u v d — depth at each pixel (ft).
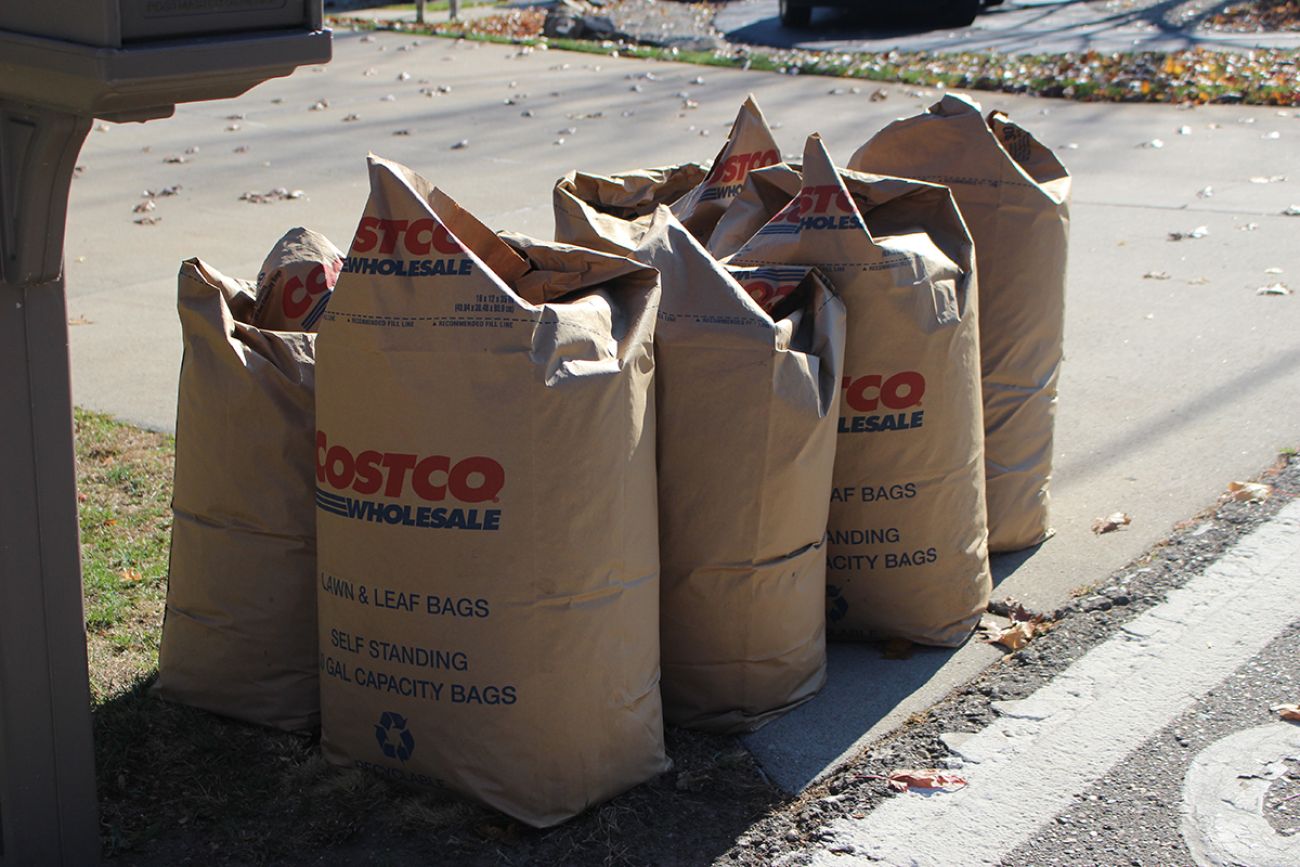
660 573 10.04
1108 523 14.08
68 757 8.40
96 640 11.76
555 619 8.72
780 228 10.77
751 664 10.26
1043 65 45.70
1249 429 16.56
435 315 8.45
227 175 32.07
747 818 9.43
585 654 8.87
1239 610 12.27
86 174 32.27
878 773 9.95
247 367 9.68
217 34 6.83
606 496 8.76
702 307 9.60
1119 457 15.87
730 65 49.39
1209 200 28.12
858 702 10.89
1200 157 32.30
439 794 9.36
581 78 47.57
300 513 9.98
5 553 7.82
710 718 10.39
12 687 8.01
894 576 11.39
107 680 11.07
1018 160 13.70
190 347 9.88
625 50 54.34
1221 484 15.06
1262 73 42.27
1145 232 25.85
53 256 7.50
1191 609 12.31
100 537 13.69
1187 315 21.01
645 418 9.09
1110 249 24.77
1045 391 13.12
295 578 10.03
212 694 10.39
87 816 8.60
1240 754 10.16
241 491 9.95
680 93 43.70
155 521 14.12
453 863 8.89
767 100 41.88
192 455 10.10
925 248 10.89
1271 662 11.43
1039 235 12.51
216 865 8.89
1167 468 15.52
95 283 23.22
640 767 9.55
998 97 41.68
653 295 9.27
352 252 8.70
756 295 10.56
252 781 9.72
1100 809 9.55
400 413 8.61
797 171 12.25
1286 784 9.79
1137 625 12.06
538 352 8.38
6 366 7.58
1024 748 10.27
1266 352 19.24
